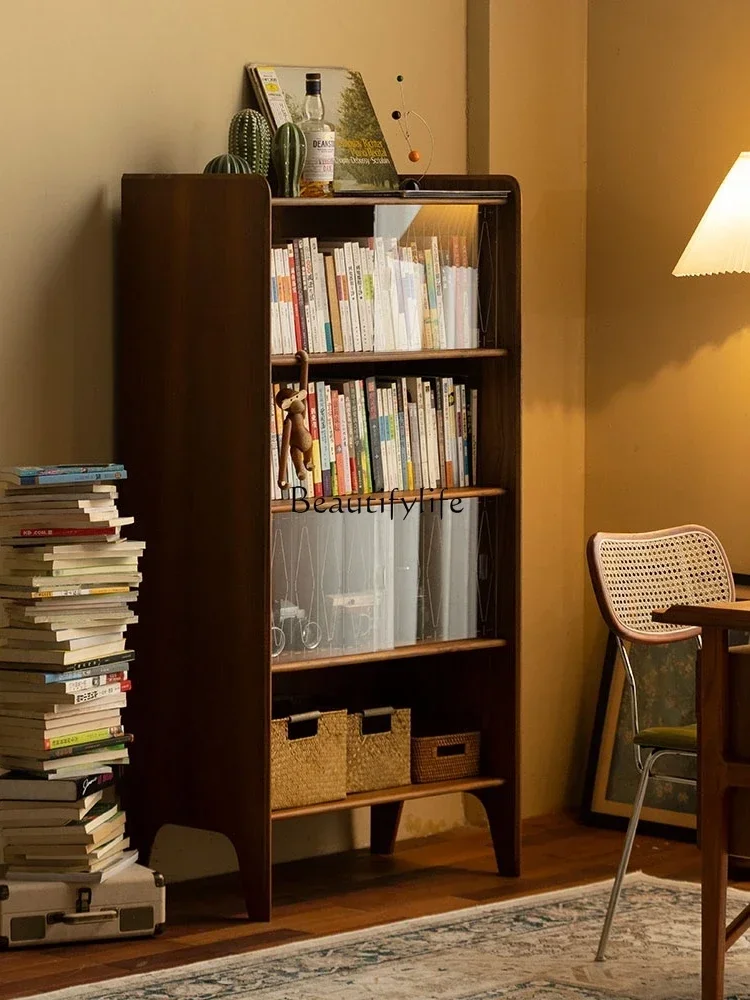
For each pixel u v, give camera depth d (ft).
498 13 15.83
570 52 16.52
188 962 11.58
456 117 15.84
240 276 12.51
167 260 12.92
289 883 13.89
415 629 14.02
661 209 16.14
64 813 11.94
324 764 13.35
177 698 13.05
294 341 13.01
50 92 12.88
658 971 11.25
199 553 12.87
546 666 16.58
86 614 12.01
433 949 11.72
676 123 15.98
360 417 13.55
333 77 14.30
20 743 11.96
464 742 14.23
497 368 14.17
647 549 12.55
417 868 14.44
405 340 13.74
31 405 12.85
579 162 16.65
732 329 15.64
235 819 12.74
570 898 13.08
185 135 13.79
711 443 15.87
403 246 13.75
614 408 16.63
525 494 16.30
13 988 10.98
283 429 12.99
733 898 13.05
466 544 14.21
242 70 14.15
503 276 14.12
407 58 15.38
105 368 13.33
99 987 10.85
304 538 13.35
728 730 10.10
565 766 16.79
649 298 16.28
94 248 13.23
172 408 12.96
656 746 11.44
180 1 13.69
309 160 13.37
